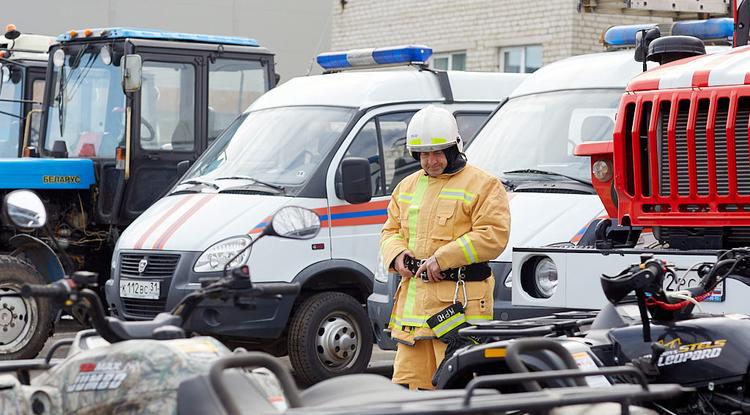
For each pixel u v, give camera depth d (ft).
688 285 30.37
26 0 123.75
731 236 32.48
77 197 61.93
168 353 19.97
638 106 33.88
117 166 60.34
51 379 20.85
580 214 40.42
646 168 34.09
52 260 57.16
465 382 24.76
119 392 19.97
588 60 47.19
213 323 46.44
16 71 74.02
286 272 47.62
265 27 133.08
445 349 33.14
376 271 44.60
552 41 87.56
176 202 51.01
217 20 131.34
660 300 25.79
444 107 52.95
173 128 61.87
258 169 51.08
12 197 21.59
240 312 46.60
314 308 48.21
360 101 51.44
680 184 33.09
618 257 31.89
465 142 52.95
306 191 48.91
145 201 61.11
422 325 33.30
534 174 43.27
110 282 50.62
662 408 25.25
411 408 17.34
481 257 32.78
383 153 51.03
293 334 48.08
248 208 48.49
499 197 33.32
